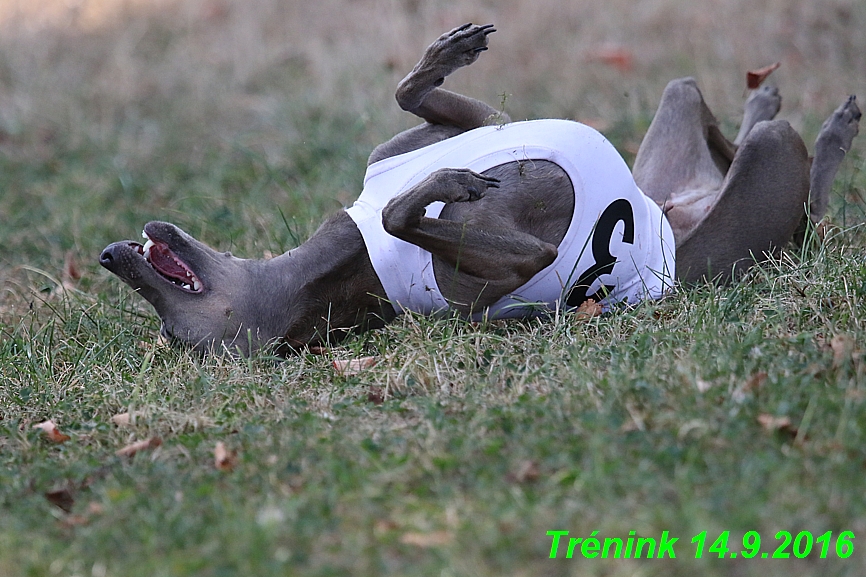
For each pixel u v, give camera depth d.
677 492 5.82
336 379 8.06
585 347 7.85
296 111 15.16
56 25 19.36
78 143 15.20
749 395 6.69
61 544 5.95
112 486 6.60
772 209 9.27
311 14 18.45
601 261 8.60
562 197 8.44
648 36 16.14
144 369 8.26
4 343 9.47
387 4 17.78
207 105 16.12
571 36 16.38
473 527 5.62
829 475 5.87
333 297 8.72
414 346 8.27
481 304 8.62
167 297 8.49
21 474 7.00
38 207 13.19
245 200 12.45
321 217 11.44
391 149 8.99
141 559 5.70
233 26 18.48
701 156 10.27
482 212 8.33
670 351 7.53
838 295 8.21
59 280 11.05
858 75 14.45
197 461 6.89
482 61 16.02
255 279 8.62
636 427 6.54
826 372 7.00
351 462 6.50
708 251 9.27
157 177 13.92
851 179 11.12
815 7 16.09
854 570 5.18
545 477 6.12
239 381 8.05
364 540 5.68
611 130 13.30
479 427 6.77
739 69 14.86
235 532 5.75
